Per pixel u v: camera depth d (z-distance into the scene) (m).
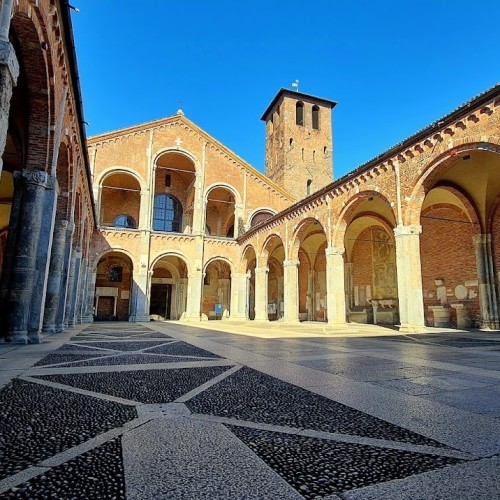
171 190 39.56
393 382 4.88
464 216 20.59
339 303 20.31
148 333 14.99
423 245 23.53
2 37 5.79
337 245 20.50
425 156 14.58
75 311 19.92
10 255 9.57
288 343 10.53
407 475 2.16
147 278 31.05
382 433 2.91
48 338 11.24
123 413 3.42
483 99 12.15
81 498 1.87
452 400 3.93
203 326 21.95
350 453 2.50
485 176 17.53
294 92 46.53
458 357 7.42
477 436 2.84
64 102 10.99
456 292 21.02
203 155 35.50
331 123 48.50
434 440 2.76
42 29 8.03
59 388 4.41
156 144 34.00
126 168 32.31
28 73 8.74
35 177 9.66
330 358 7.23
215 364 6.39
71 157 13.62
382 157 16.78
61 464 2.29
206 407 3.64
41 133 9.71
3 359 6.70
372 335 13.97
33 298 9.78
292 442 2.71
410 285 14.92
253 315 42.19
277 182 46.66
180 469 2.23
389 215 24.36
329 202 21.28
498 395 4.16
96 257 29.88
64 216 13.80
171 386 4.58
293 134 45.91
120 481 2.07
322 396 4.09
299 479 2.11
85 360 6.77
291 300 25.31
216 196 40.41
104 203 37.38
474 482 2.07
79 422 3.14
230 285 38.19
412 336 13.39
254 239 31.73
